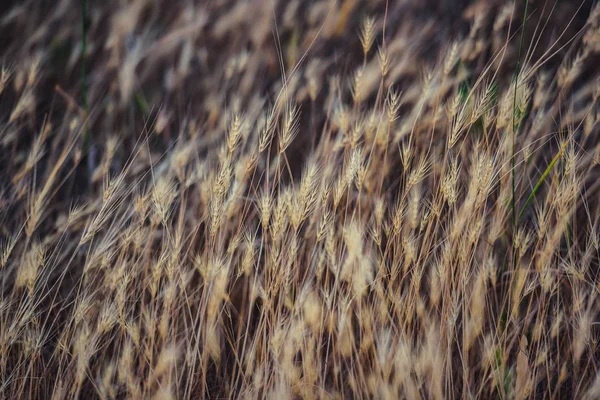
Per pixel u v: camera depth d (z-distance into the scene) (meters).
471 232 1.75
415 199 1.76
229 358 1.84
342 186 1.74
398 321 1.77
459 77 1.86
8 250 1.76
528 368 1.75
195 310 1.83
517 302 1.76
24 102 1.86
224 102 1.93
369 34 1.80
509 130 1.79
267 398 1.73
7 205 1.88
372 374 1.73
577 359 1.76
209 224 1.80
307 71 1.92
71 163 1.94
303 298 1.74
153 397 1.74
